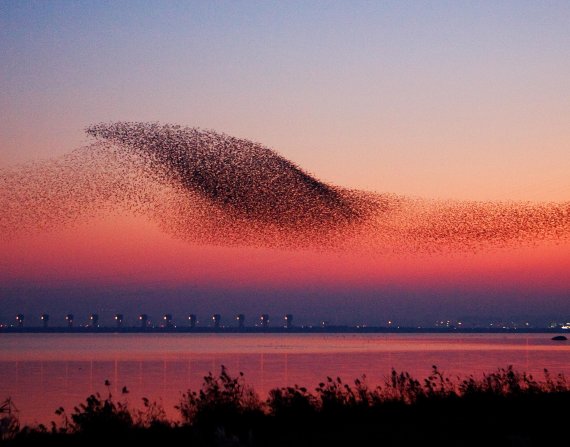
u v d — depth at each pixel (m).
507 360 111.50
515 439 24.62
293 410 30.39
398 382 35.56
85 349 186.88
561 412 30.66
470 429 27.44
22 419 42.59
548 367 90.50
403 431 27.19
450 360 112.62
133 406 46.94
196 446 25.41
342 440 25.83
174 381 71.94
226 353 151.88
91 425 27.12
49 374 85.62
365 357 126.62
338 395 32.47
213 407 30.50
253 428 28.39
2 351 171.62
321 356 132.50
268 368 91.62
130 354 148.38
